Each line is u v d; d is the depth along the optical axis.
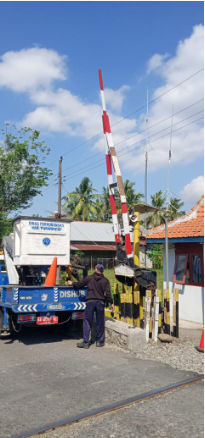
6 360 6.82
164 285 11.55
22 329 9.99
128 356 7.02
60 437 3.95
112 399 4.90
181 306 10.90
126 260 8.48
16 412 4.51
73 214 51.62
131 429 4.12
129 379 5.68
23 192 24.16
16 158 23.75
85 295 8.54
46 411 4.54
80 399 4.90
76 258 10.55
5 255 9.14
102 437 3.95
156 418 4.39
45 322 8.15
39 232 8.45
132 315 8.23
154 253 27.86
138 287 8.36
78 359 6.84
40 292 8.05
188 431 4.07
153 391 5.16
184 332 9.09
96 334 8.06
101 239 40.12
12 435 3.95
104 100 9.12
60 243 8.69
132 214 8.62
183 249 10.98
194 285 10.52
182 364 6.42
